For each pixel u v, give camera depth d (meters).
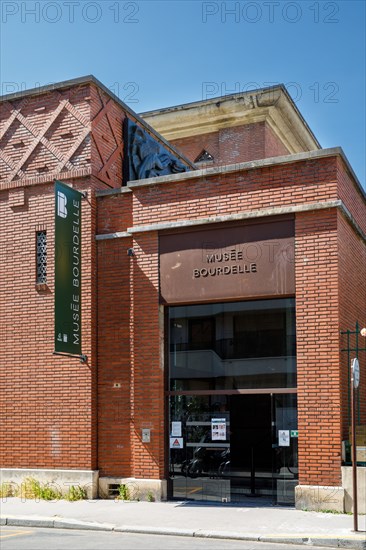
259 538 10.71
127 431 14.98
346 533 10.72
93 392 15.26
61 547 9.98
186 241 14.81
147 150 18.23
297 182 13.89
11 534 11.41
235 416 14.13
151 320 14.91
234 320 14.41
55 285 14.55
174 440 14.66
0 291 16.47
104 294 15.62
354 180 15.11
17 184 16.53
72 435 15.23
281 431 13.67
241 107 25.47
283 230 13.92
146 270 15.11
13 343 16.14
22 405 15.86
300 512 12.73
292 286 13.70
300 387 13.34
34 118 16.70
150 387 14.73
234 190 14.45
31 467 15.55
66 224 15.12
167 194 15.09
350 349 13.41
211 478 14.21
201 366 14.59
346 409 13.46
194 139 27.05
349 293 14.32
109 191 15.87
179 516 12.55
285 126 26.72
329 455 12.92
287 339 13.87
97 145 16.20
